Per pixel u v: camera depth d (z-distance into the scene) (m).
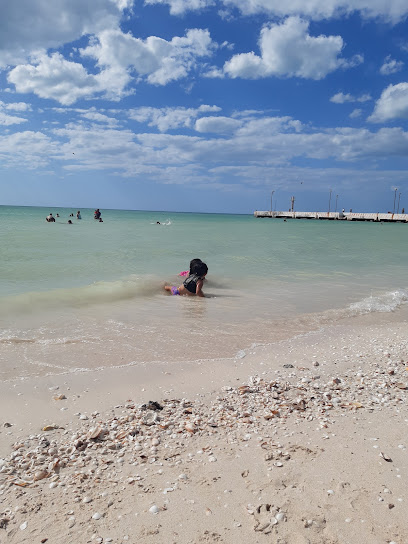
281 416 3.92
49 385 4.45
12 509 2.54
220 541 2.28
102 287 9.76
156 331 6.66
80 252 16.61
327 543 2.26
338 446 3.30
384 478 2.84
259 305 8.82
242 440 3.45
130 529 2.38
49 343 5.84
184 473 2.95
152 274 11.95
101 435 3.47
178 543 2.27
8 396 4.13
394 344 6.40
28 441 3.33
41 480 2.86
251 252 18.94
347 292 10.49
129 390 4.43
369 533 2.32
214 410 4.02
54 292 9.03
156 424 3.71
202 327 6.99
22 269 12.09
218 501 2.63
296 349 6.05
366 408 4.10
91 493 2.72
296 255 18.58
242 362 5.43
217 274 12.77
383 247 24.42
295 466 3.02
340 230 48.91
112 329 6.66
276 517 2.46
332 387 4.67
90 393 4.30
